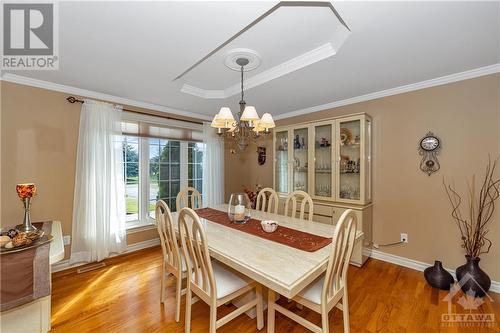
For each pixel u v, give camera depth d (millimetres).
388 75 2305
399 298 2021
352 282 2295
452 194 2348
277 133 3803
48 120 2523
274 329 1629
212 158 4004
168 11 1374
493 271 2135
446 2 1288
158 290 2186
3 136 2281
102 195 2771
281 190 3750
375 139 2881
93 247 2701
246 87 2637
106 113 2809
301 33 1685
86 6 1326
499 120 2098
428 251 2496
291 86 2580
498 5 1301
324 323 1318
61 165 2607
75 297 2064
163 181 3570
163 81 2494
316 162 3264
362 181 2750
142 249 3234
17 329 1505
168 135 3521
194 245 1526
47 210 2521
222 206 2908
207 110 3691
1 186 2268
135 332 1646
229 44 1831
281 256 1377
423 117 2514
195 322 1752
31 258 1524
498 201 2111
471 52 1859
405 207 2652
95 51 1856
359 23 1476
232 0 1276
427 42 1703
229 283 1538
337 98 3061
